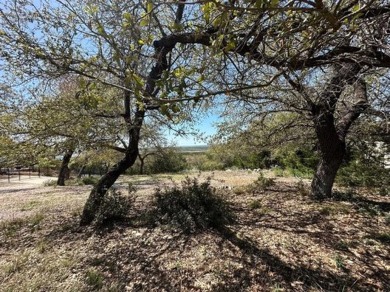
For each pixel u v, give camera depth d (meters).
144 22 1.63
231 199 6.43
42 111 4.23
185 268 3.51
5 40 3.03
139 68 2.76
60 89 4.63
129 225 4.88
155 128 7.38
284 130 6.53
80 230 4.85
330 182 6.01
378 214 4.86
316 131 5.85
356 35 1.93
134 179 13.53
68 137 4.50
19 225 5.48
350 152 7.88
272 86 4.09
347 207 5.27
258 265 3.47
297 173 11.02
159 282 3.29
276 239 4.10
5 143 4.14
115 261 3.75
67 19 3.30
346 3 1.57
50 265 3.71
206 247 3.96
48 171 22.44
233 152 8.04
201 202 5.21
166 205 5.29
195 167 19.50
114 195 5.48
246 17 1.67
